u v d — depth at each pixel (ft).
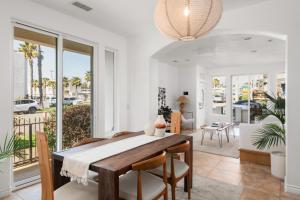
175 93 28.35
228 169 11.91
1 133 8.57
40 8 9.92
